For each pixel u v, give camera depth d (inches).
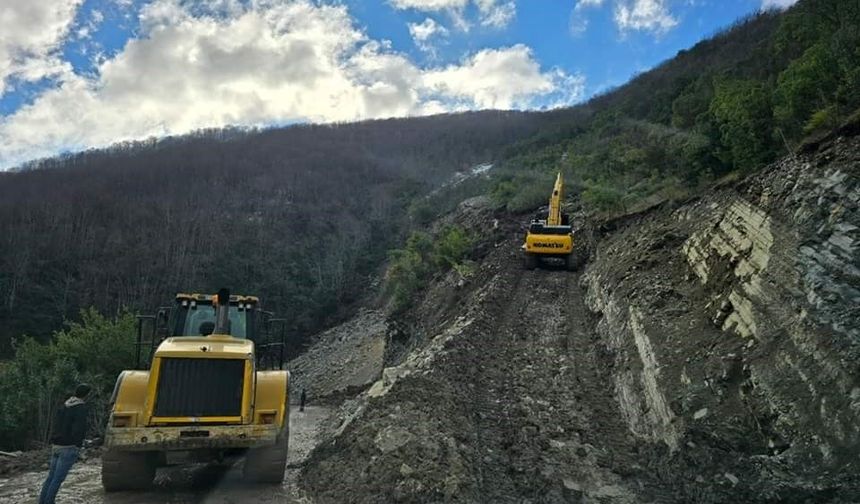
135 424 304.8
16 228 2635.3
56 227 2751.0
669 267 530.0
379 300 2096.5
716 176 721.0
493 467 322.0
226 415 313.3
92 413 693.9
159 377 311.1
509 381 457.7
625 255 662.5
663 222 703.7
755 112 556.4
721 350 331.6
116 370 877.8
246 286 2529.5
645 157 1127.6
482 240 1413.6
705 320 383.6
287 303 2448.3
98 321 948.0
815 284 281.3
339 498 295.7
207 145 5383.9
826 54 489.1
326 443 386.0
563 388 441.7
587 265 879.1
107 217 3036.4
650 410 346.0
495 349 533.6
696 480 269.9
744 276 356.2
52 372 759.7
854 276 261.0
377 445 327.0
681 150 885.2
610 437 359.9
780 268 316.2
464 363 475.2
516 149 3181.6
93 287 2420.0
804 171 343.0
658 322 423.2
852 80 416.8
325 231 3088.1
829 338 256.8
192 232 2955.2
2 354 2005.4
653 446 321.7
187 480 347.9
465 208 1911.9
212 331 383.6
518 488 300.2
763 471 244.4
